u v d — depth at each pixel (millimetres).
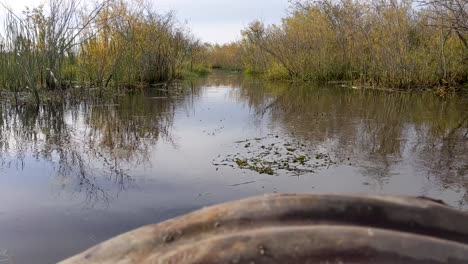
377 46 13500
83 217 3305
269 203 1412
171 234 1386
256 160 4848
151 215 3342
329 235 1232
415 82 12641
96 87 12469
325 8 16859
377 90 12945
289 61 18250
